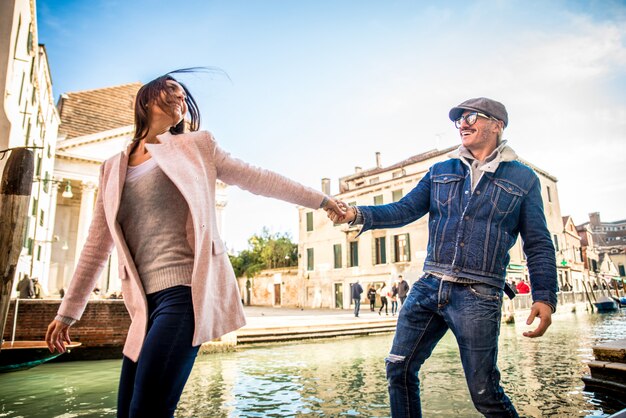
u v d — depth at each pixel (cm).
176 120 193
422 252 2647
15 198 557
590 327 1666
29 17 1341
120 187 170
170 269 160
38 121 1919
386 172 3153
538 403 485
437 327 230
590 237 5025
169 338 148
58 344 192
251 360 909
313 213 3400
